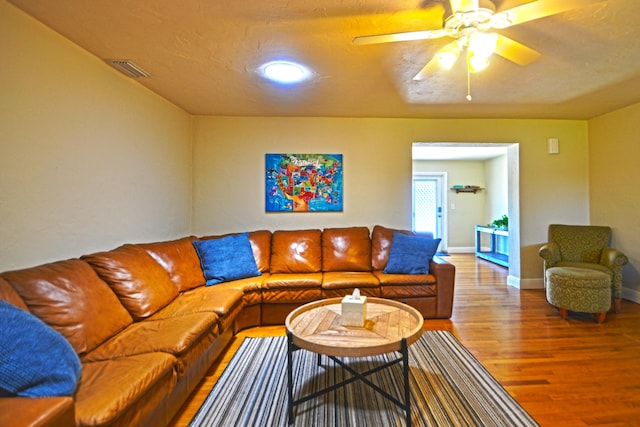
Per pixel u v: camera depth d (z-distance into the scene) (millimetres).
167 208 3055
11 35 1527
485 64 1708
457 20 1444
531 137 3818
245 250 3039
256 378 1938
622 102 3182
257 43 1941
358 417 1562
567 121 3844
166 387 1371
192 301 2174
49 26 1715
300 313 1973
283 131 3627
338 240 3352
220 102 3100
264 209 3635
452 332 2590
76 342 1396
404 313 1961
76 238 1938
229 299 2242
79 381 1121
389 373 1968
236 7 1580
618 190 3463
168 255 2488
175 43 1931
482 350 2268
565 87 2738
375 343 1502
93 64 2070
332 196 3658
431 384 1838
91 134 2059
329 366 2074
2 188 1499
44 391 976
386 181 3693
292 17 1675
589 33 1849
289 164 3631
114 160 2287
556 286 2918
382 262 3260
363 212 3686
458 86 2697
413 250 3070
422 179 7094
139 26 1739
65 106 1851
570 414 1574
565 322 2799
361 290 2834
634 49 2047
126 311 1789
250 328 2760
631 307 3172
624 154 3391
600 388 1799
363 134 3674
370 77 2480
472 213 7004
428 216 7109
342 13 1641
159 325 1722
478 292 3766
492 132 3773
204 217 3582
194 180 3562
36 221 1670
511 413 1581
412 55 2113
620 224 3445
